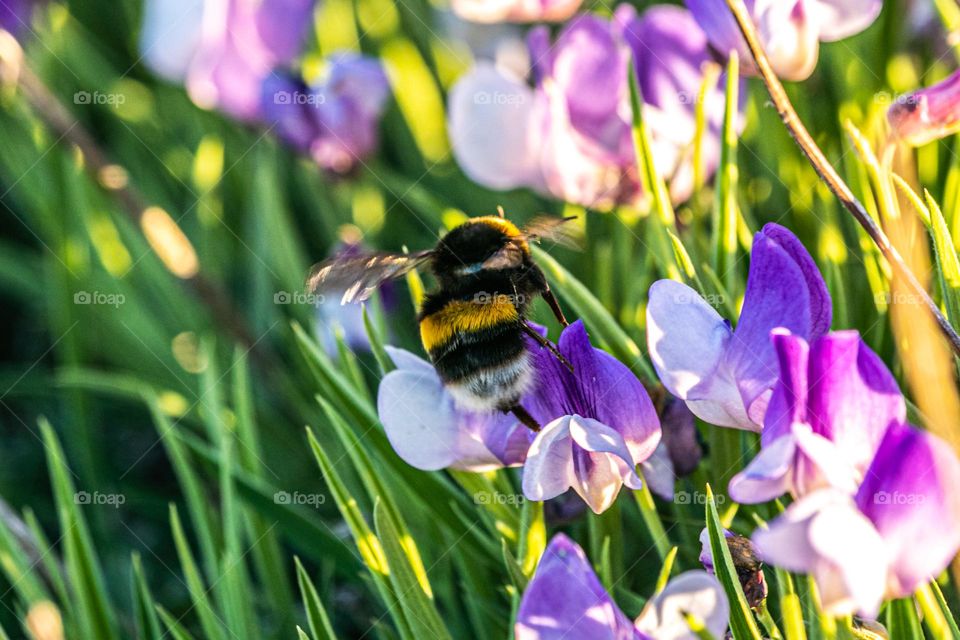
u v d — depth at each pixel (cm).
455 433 34
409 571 34
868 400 31
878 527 30
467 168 39
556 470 32
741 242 37
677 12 37
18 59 40
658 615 31
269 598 38
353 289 35
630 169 38
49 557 38
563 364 33
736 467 34
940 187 38
